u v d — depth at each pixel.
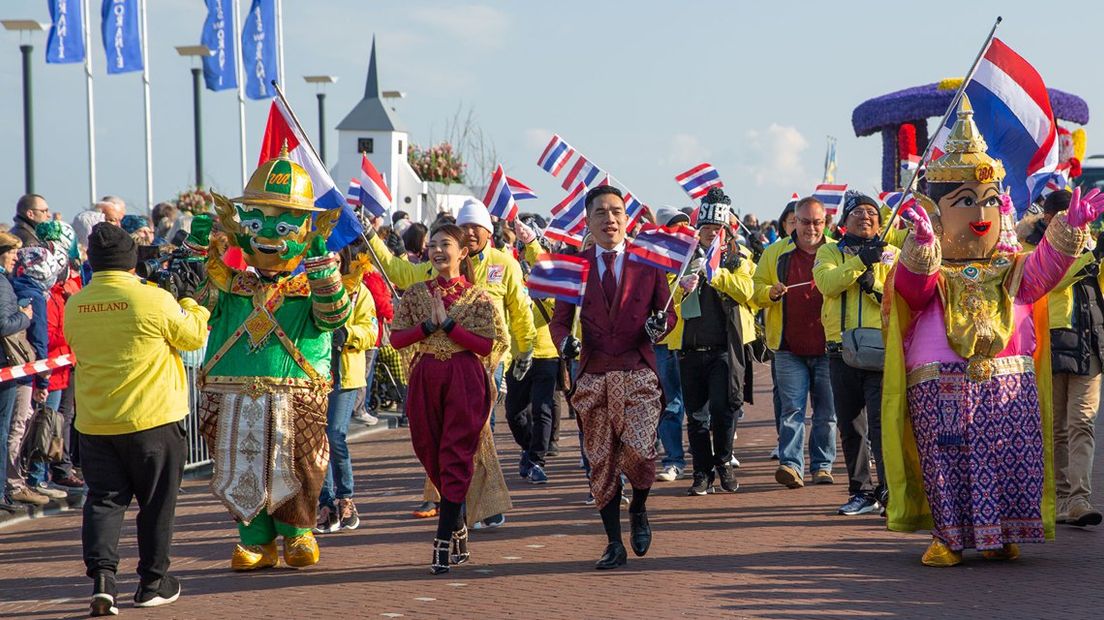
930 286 10.80
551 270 11.12
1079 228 10.49
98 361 10.03
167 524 10.28
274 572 11.42
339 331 13.26
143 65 38.50
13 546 13.32
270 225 11.05
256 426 11.19
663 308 11.02
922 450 11.07
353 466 18.83
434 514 14.27
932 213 11.09
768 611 9.41
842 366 13.73
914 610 9.37
